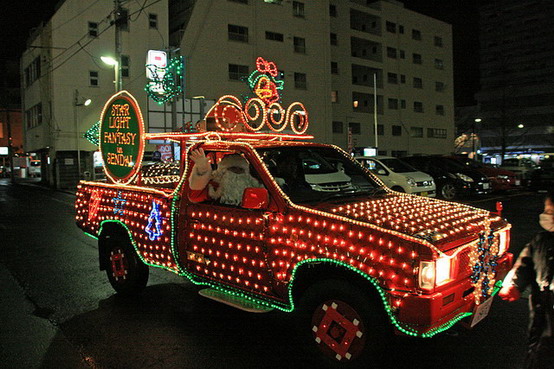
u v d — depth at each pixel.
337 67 44.09
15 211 16.64
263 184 4.25
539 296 2.79
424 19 53.06
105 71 30.34
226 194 4.36
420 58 52.66
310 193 4.32
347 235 3.46
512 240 8.80
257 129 5.40
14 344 4.48
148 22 31.08
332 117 43.38
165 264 5.06
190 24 32.28
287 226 3.79
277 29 36.66
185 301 5.74
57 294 6.10
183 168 5.59
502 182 17.44
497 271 3.94
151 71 23.17
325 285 3.55
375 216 3.62
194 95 32.12
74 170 31.06
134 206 5.43
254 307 4.05
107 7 30.36
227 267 4.29
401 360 3.96
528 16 68.56
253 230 4.03
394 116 49.28
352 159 5.14
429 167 16.69
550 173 19.53
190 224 4.63
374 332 3.32
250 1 35.09
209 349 4.29
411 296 3.14
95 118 30.28
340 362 3.48
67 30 29.25
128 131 5.61
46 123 32.50
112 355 4.20
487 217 4.13
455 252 3.33
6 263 7.96
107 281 6.72
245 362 4.00
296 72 37.91
